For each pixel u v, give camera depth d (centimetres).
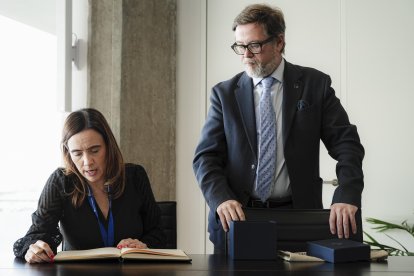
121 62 370
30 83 355
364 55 388
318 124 226
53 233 201
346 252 168
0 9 351
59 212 205
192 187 413
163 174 404
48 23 359
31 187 353
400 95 382
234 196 208
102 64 364
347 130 220
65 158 209
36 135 354
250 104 227
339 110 228
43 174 355
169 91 409
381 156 381
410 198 375
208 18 418
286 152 221
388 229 373
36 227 197
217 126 231
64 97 321
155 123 398
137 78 385
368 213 379
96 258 167
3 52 350
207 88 416
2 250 348
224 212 189
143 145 388
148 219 223
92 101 360
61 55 324
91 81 359
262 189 222
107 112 365
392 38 384
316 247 175
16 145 351
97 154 203
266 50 219
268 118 225
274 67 226
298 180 221
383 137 382
